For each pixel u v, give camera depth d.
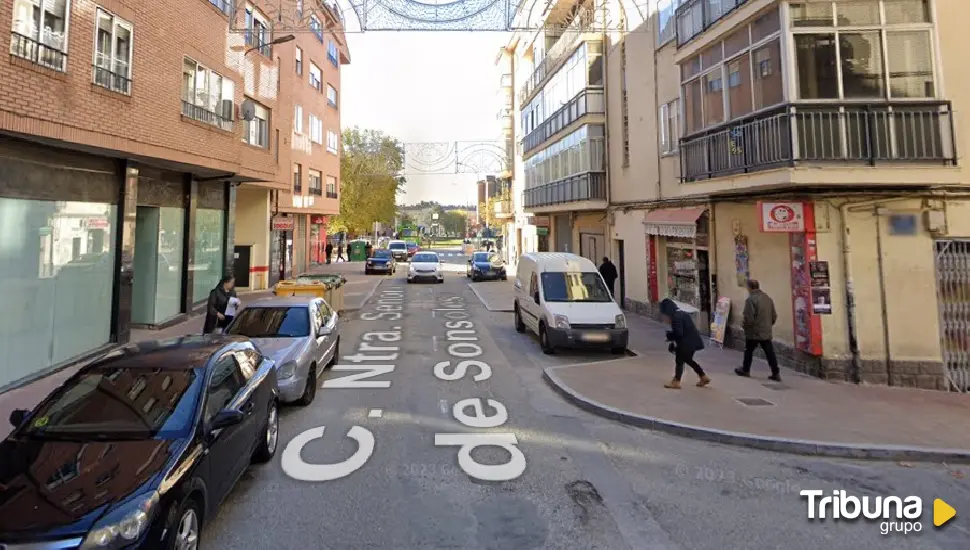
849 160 7.88
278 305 8.20
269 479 4.84
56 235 8.66
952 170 7.78
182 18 11.11
